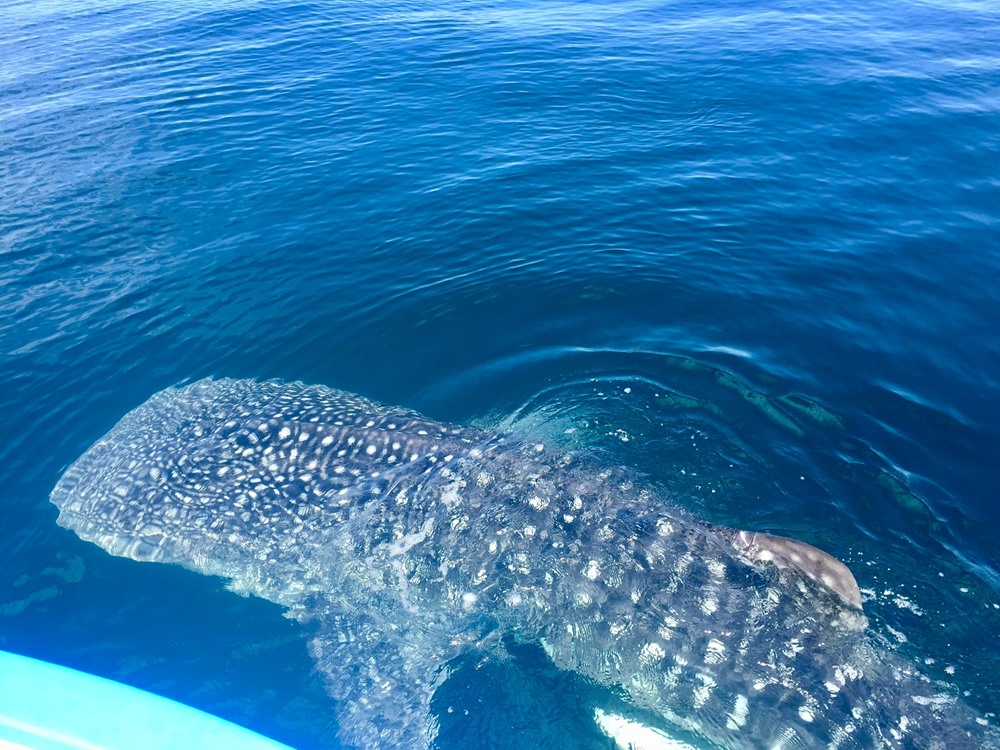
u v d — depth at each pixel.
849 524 6.61
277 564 6.25
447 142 14.00
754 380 8.40
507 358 8.92
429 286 10.12
